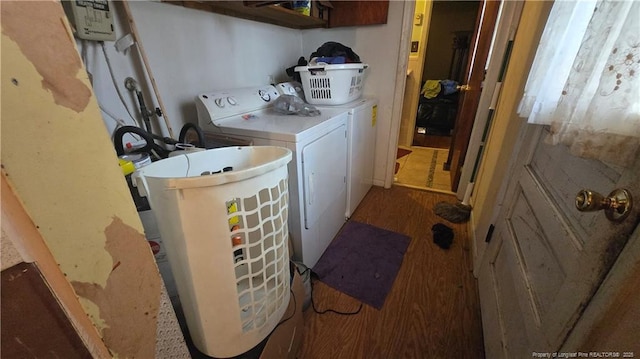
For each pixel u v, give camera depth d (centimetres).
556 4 81
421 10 325
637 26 41
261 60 193
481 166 204
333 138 155
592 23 54
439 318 129
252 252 83
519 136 116
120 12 111
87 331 46
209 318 73
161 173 74
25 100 33
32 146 35
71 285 42
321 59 182
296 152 119
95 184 42
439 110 424
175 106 139
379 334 122
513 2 170
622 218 43
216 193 59
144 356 56
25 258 36
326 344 118
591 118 47
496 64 192
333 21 218
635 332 39
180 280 72
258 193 66
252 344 80
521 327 81
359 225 204
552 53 79
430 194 252
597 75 52
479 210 183
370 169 250
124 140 119
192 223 61
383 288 147
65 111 37
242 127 130
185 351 65
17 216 36
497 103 188
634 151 43
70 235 41
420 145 391
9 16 31
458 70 483
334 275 156
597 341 45
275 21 200
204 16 146
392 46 215
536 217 85
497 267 119
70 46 36
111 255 46
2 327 36
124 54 115
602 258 46
